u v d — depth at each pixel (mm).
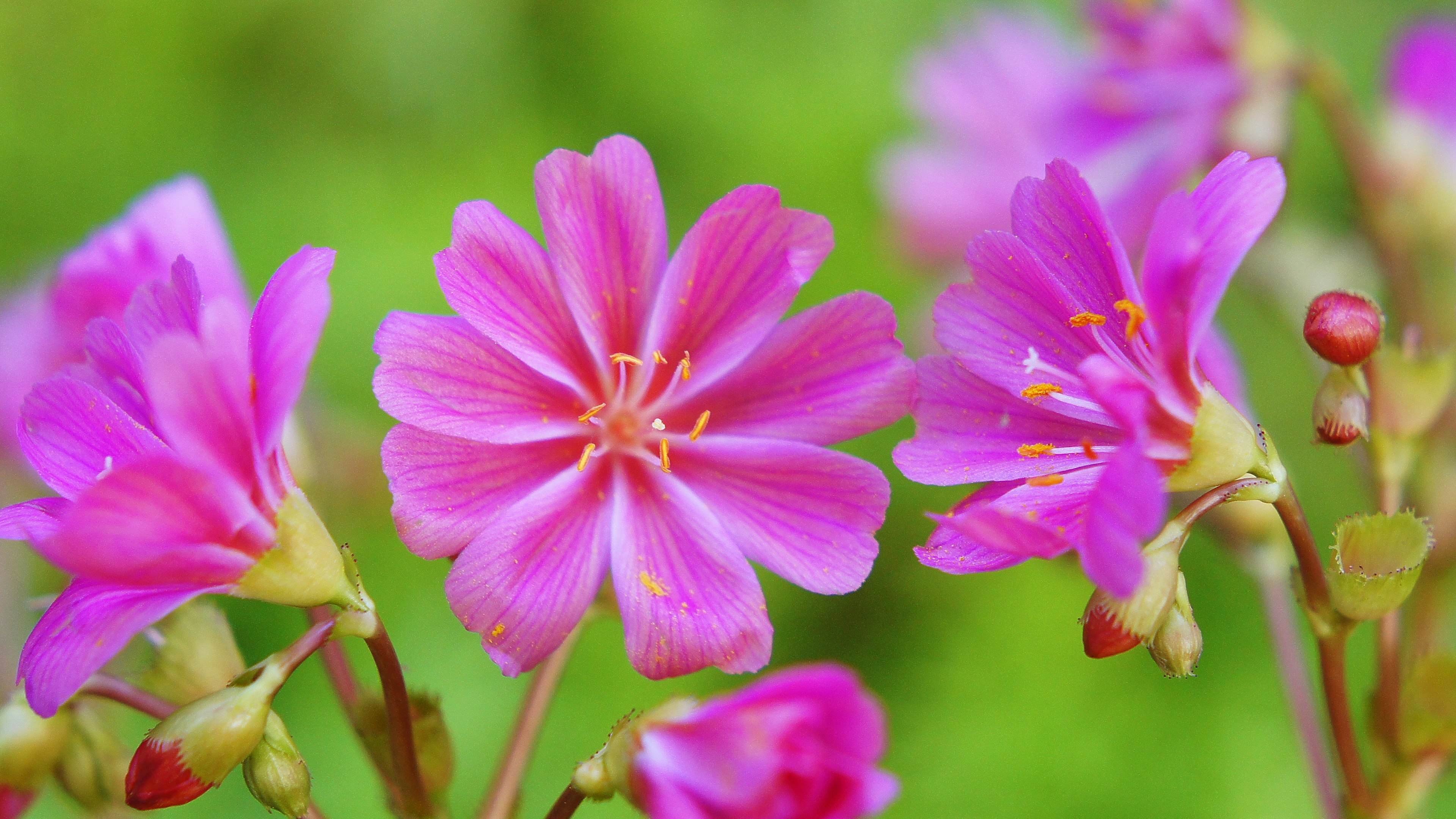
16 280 421
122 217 292
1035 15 409
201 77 560
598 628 435
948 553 266
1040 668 419
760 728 255
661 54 553
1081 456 267
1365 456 301
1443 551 303
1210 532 303
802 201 523
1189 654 262
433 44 563
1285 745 408
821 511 266
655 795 259
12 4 549
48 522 262
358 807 404
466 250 264
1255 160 261
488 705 418
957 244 411
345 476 367
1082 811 410
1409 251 329
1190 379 264
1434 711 284
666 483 268
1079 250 266
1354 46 547
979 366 268
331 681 279
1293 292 340
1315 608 274
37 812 349
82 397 264
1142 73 331
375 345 262
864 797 255
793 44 562
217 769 259
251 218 517
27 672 257
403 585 426
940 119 411
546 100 564
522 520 264
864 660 440
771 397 268
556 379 266
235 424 256
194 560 258
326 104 565
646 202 267
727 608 264
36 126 544
